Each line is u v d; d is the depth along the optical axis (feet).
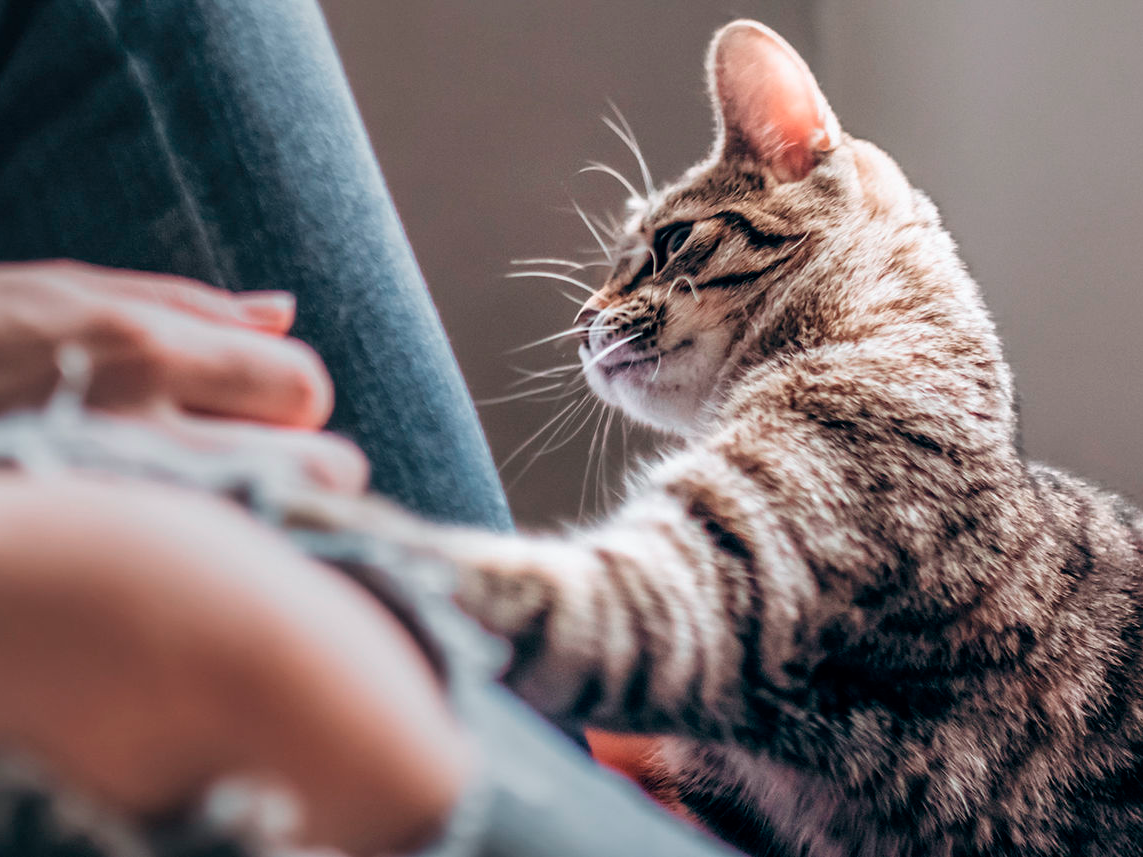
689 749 3.29
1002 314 6.47
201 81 2.33
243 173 2.33
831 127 4.11
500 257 7.10
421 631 0.74
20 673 0.54
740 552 2.70
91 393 1.02
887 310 3.62
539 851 0.90
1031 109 6.17
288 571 0.65
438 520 2.36
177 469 0.71
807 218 3.95
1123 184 5.69
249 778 0.58
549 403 7.13
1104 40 5.72
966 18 6.48
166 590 0.57
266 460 0.79
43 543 0.56
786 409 3.22
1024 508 3.19
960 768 2.83
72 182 2.42
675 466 3.04
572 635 2.34
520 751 1.04
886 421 3.14
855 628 2.79
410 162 6.91
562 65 7.11
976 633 2.91
